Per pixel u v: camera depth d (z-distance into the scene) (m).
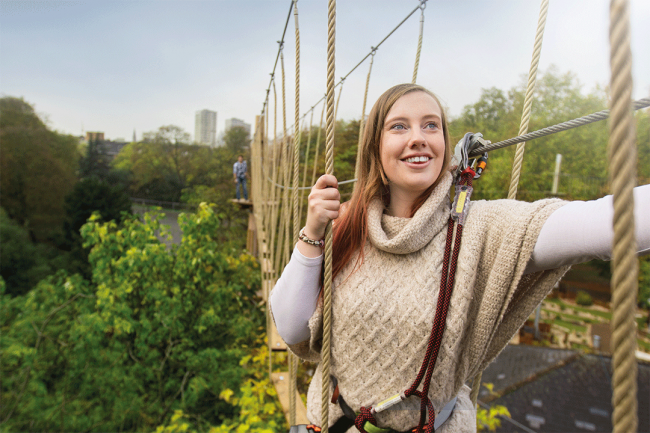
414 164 0.78
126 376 5.01
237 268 6.68
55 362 5.42
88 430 4.83
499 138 12.23
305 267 0.83
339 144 5.40
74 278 6.16
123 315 5.20
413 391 0.76
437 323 0.73
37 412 5.04
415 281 0.78
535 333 12.57
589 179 10.73
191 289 5.53
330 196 0.79
